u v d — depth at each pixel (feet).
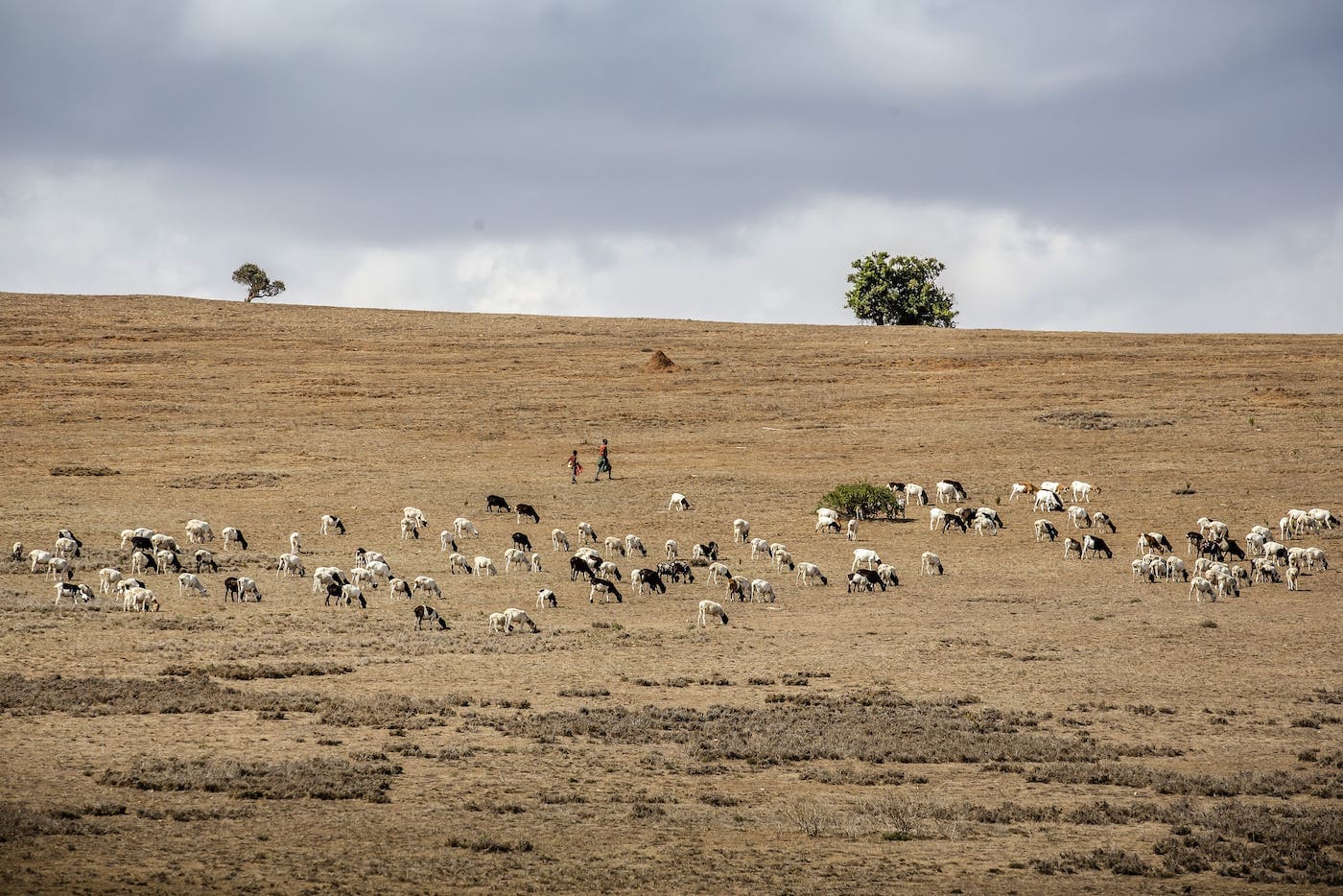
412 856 94.53
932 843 102.47
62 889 82.79
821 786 121.80
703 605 221.46
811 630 215.31
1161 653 196.65
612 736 139.23
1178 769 130.11
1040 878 93.40
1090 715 155.53
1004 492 378.12
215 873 88.38
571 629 211.41
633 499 366.63
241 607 226.79
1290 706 161.07
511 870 91.76
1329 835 104.32
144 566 266.98
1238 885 92.48
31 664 168.35
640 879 90.68
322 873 89.40
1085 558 297.74
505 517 342.64
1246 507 349.20
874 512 350.64
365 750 128.26
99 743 127.24
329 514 343.67
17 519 324.39
